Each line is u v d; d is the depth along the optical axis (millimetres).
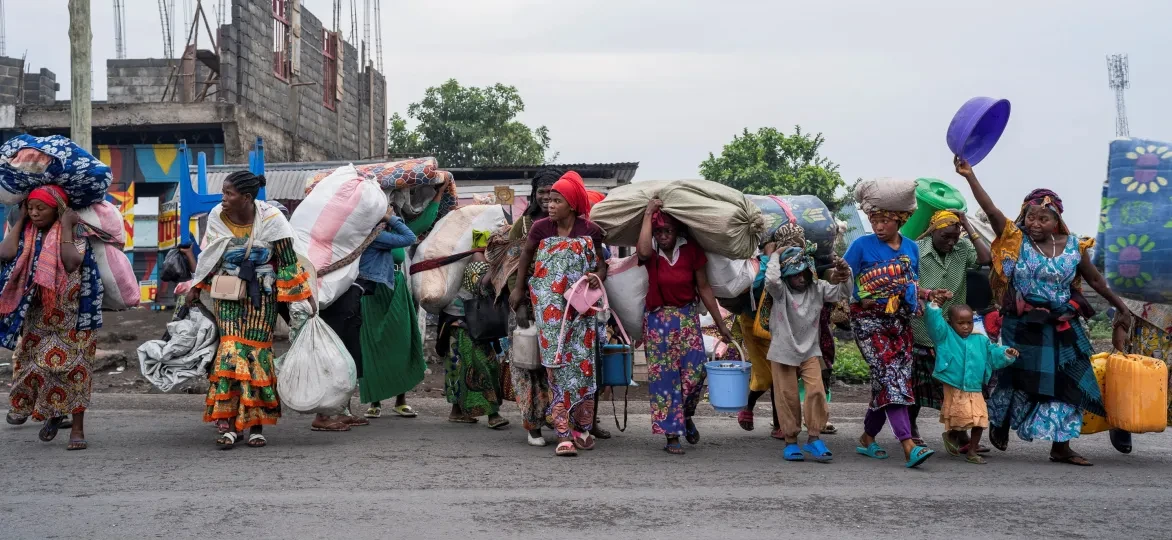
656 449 6613
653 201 6297
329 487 4996
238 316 6266
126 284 6465
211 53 21047
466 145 31156
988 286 7141
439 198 8359
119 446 6242
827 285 6156
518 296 6461
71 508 4461
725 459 6234
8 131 19656
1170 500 5129
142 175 19203
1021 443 7242
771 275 6023
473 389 7477
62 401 6066
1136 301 7004
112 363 10406
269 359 6359
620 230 6438
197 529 4109
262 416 6293
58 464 5578
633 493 5000
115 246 6410
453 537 4039
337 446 6379
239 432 6418
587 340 6301
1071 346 6203
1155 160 6672
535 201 6684
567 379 6227
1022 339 6277
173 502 4602
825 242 7168
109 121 18797
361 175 7871
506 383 7531
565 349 6203
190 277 7379
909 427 6074
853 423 8312
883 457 6375
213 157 19281
